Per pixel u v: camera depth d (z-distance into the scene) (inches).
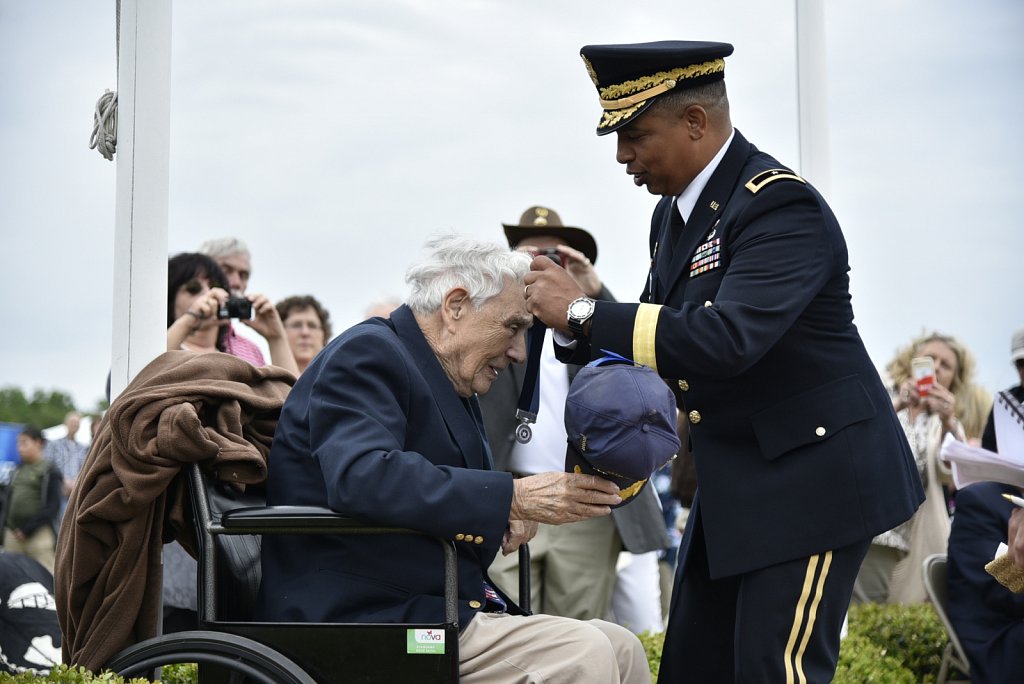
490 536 143.0
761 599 155.3
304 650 142.1
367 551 149.2
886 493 156.8
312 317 299.0
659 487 300.2
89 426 374.9
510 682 145.7
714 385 159.0
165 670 187.6
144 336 200.4
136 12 200.7
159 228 201.3
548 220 264.2
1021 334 273.6
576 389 145.3
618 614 279.0
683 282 163.2
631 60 158.9
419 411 152.8
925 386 299.4
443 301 156.0
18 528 355.6
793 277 152.2
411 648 140.7
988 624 215.2
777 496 155.9
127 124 201.2
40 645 194.7
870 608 268.8
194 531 155.6
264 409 162.7
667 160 161.3
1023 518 182.2
